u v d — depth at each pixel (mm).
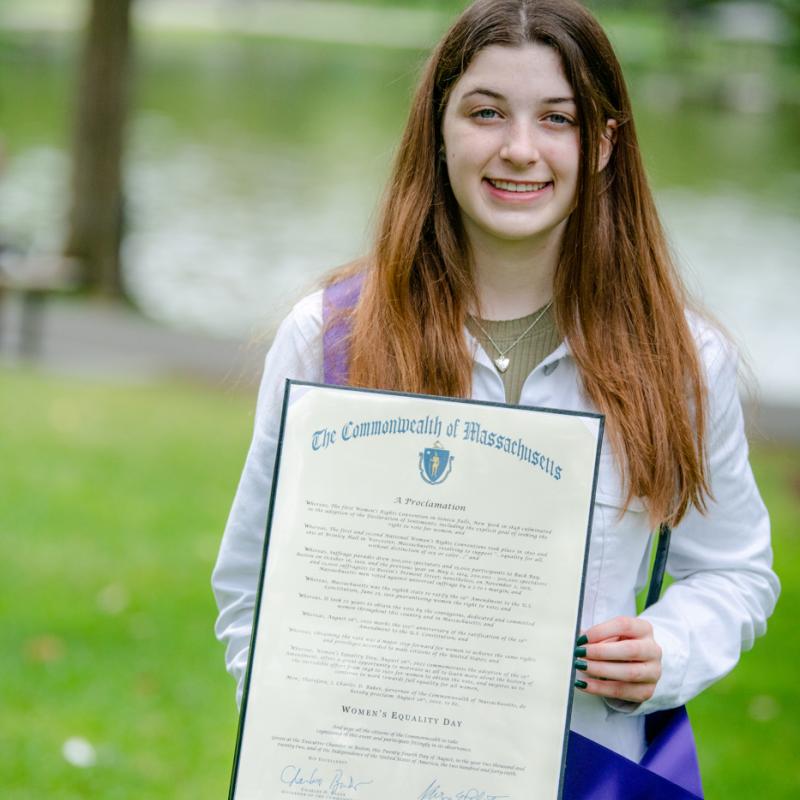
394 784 2131
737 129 36188
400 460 2156
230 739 4848
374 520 2152
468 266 2369
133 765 4582
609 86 2291
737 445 2412
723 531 2426
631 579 2352
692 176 26781
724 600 2365
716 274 18078
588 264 2309
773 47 57250
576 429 2145
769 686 5492
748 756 4883
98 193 15500
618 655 2182
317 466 2164
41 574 6270
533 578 2133
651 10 60688
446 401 2162
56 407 9688
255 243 18547
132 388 10781
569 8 2270
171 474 8086
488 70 2236
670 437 2305
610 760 2201
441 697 2133
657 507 2303
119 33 15539
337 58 50406
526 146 2219
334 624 2145
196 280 16547
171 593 6145
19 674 5211
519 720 2125
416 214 2361
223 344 12867
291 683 2143
